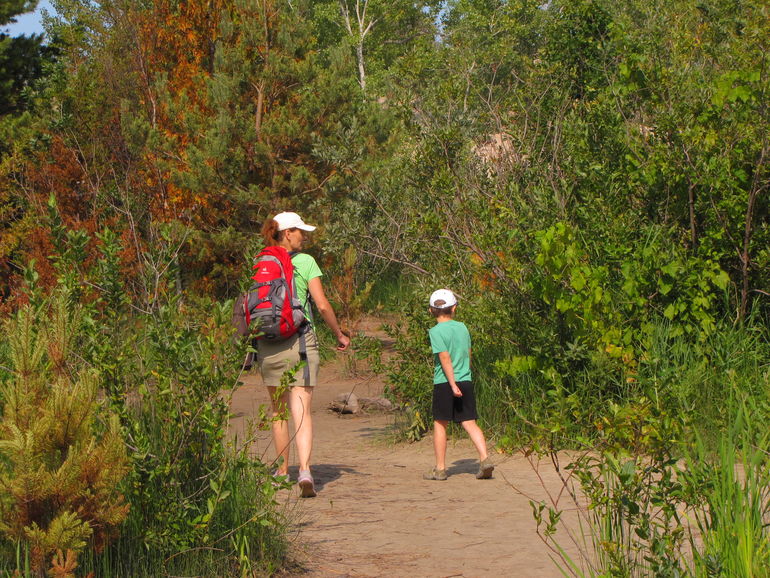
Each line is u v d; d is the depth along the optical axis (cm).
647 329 804
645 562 421
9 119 2183
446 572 479
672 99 975
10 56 2772
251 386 1395
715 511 376
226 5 1941
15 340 412
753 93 899
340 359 1603
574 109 1110
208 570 468
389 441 958
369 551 526
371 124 1731
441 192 1004
